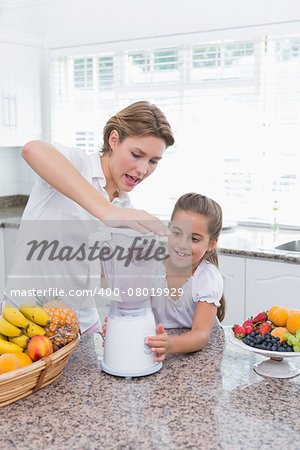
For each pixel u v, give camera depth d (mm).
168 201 3576
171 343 1312
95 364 1326
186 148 3480
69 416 1064
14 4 3922
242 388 1192
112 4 3525
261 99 3215
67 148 1665
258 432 1008
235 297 2760
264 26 3035
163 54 3510
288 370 1277
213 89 3361
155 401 1128
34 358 1160
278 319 1311
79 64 3791
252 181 3303
